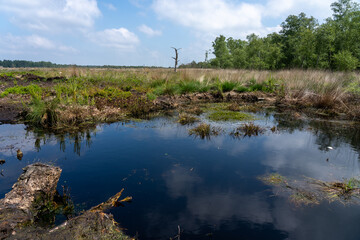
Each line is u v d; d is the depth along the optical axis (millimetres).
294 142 4738
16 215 2113
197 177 3174
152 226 2164
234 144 4578
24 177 2471
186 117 6727
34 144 4434
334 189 2850
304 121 6551
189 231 2096
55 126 5516
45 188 2527
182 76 12656
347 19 21406
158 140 4781
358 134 5309
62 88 8727
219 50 43594
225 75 13359
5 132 5129
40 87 9758
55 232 1964
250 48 32969
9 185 2850
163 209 2441
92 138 4863
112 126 5867
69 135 5035
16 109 6852
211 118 6848
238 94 10336
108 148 4273
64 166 3473
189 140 4812
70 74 13508
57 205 2516
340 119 6766
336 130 5633
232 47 46250
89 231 2000
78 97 7461
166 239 1989
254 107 8469
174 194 2736
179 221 2244
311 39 21672
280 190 2834
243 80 12992
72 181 3025
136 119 6672
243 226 2176
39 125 5648
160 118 6852
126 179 3090
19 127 5531
